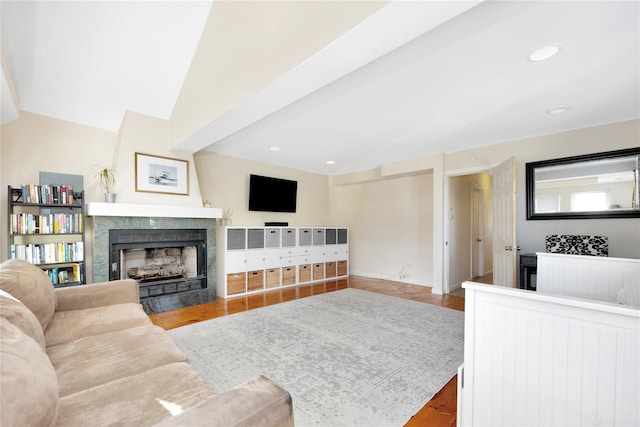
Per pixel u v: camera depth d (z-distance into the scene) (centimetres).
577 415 100
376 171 566
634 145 305
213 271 405
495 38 183
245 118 261
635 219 303
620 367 92
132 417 98
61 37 254
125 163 339
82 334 167
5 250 296
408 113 307
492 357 117
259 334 279
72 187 315
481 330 119
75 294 207
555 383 103
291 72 186
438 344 258
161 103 347
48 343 155
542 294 106
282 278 497
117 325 180
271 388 90
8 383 64
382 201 589
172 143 360
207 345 253
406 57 205
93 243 318
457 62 210
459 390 125
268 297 427
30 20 238
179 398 109
